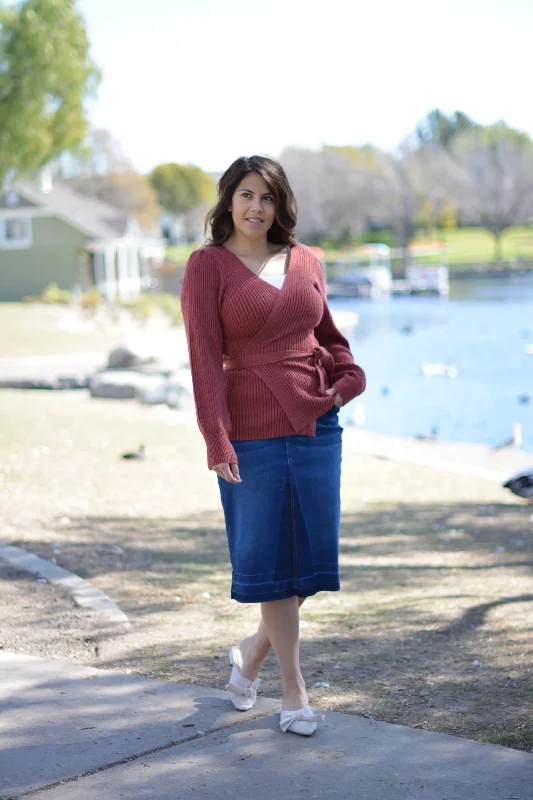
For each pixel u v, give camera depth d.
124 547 6.27
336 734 3.21
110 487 8.64
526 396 19.42
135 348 21.09
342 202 93.50
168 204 114.38
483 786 2.81
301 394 3.22
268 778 2.88
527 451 14.01
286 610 3.27
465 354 28.33
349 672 3.91
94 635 4.37
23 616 4.60
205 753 3.06
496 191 87.31
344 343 3.52
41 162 25.19
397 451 12.62
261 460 3.20
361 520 7.80
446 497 9.14
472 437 15.82
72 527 6.83
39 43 23.33
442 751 3.06
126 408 15.23
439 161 92.25
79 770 2.93
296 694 3.26
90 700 3.50
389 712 3.45
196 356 3.17
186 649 4.20
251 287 3.21
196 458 10.52
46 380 19.33
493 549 6.62
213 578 5.55
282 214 3.33
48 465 9.59
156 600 5.02
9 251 46.06
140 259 57.31
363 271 62.22
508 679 3.77
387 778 2.88
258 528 3.21
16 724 3.27
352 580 5.67
